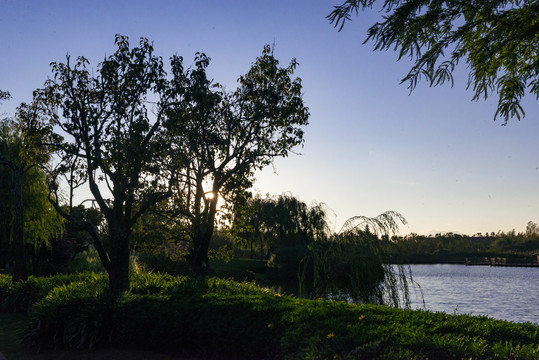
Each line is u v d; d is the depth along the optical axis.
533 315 25.27
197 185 14.65
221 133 15.36
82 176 13.41
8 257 30.36
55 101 13.32
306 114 15.40
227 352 8.15
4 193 24.20
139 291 12.77
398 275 12.70
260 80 15.38
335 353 6.36
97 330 9.90
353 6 5.19
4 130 24.34
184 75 14.08
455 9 5.41
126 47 13.46
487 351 5.78
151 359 8.68
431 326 7.17
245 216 16.55
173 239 16.12
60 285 15.46
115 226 12.87
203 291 11.89
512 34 5.64
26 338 10.27
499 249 134.62
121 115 13.25
